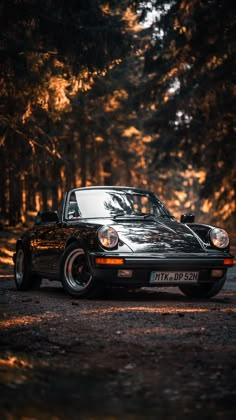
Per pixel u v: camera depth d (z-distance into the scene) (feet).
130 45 69.72
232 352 17.34
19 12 61.87
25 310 24.89
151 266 27.09
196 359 16.44
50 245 31.17
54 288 35.42
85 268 28.86
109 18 72.59
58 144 96.68
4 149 84.58
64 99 66.59
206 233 29.30
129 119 154.51
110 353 17.08
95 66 67.62
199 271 28.17
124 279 27.17
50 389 13.34
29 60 62.95
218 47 85.10
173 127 112.88
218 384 14.06
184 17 83.87
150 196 32.58
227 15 80.07
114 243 27.35
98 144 148.36
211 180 122.93
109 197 31.65
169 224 29.89
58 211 31.73
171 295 31.60
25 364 15.40
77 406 12.18
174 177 241.35
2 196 93.04
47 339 18.75
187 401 12.71
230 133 104.17
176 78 108.17
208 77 98.99
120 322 21.85
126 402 12.57
